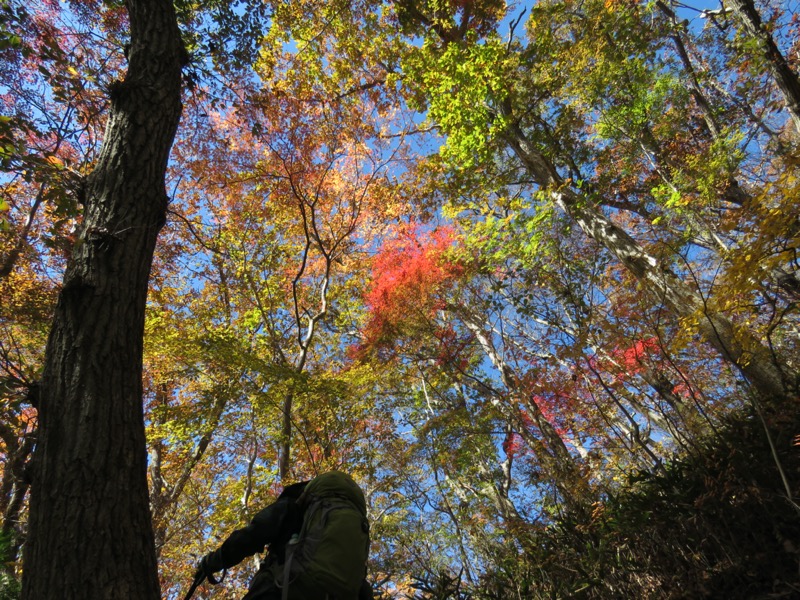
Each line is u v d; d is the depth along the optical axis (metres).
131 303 2.61
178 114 3.53
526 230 9.80
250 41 7.34
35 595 1.82
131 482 2.16
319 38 12.05
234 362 8.73
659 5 13.01
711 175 9.27
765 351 4.43
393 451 11.32
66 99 5.55
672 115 11.98
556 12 10.61
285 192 11.61
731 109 12.43
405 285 13.05
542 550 4.25
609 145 12.77
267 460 10.62
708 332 5.54
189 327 12.01
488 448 11.77
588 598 3.46
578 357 7.59
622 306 6.71
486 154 10.69
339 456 9.68
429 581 3.96
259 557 8.70
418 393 14.63
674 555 3.09
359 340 15.69
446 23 12.09
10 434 7.18
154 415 9.41
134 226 2.80
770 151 10.34
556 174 10.83
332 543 1.89
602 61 10.91
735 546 2.82
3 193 6.98
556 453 8.70
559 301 9.59
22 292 8.50
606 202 13.84
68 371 2.28
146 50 3.53
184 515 10.85
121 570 1.92
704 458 3.74
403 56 12.39
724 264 3.88
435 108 10.38
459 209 12.73
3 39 5.10
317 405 9.48
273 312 12.98
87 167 5.66
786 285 4.11
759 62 8.95
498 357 11.41
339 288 15.36
